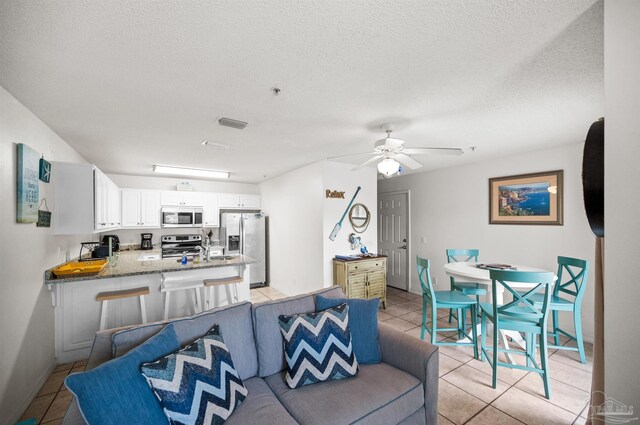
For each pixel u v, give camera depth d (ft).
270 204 19.71
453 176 15.21
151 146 11.07
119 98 6.84
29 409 6.84
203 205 19.13
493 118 8.20
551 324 11.60
